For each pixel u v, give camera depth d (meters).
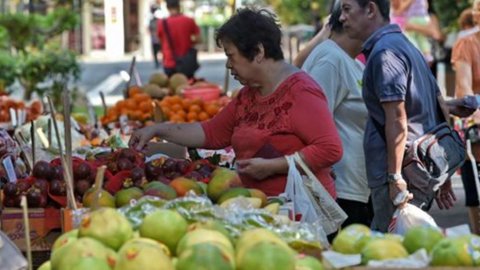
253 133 6.01
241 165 5.86
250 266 4.28
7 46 18.72
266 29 5.93
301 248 4.75
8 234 5.80
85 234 4.59
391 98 6.38
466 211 11.30
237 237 4.82
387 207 6.58
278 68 6.00
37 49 18.73
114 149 7.27
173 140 6.66
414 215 6.34
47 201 5.93
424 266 4.40
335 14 7.13
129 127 10.41
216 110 11.03
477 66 9.50
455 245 4.46
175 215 4.71
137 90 11.86
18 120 10.70
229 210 4.99
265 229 4.66
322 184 6.05
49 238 5.84
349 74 6.99
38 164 6.05
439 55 17.33
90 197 5.61
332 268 4.43
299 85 5.94
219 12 45.00
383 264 4.40
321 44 7.09
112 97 23.83
